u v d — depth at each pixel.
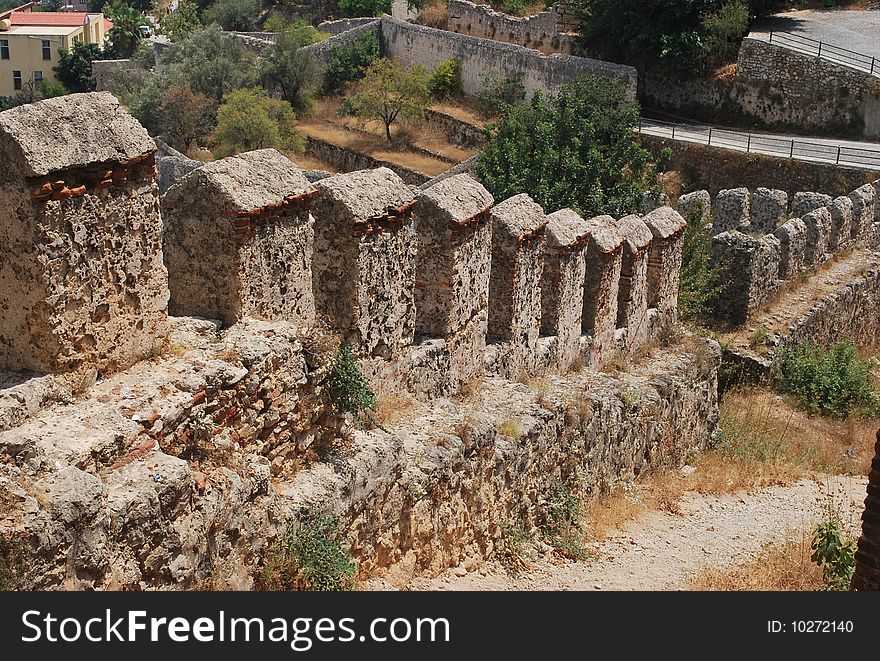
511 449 10.95
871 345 25.83
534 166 28.08
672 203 33.03
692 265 20.89
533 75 43.44
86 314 7.29
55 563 6.04
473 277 11.59
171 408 7.27
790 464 16.86
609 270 14.42
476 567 10.41
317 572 7.89
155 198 7.76
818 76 36.09
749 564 11.96
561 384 13.19
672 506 13.92
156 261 7.85
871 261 25.88
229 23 64.38
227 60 46.84
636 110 29.05
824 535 10.61
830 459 17.64
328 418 8.98
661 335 16.78
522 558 10.88
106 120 7.30
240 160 8.77
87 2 89.25
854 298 24.41
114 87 50.69
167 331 8.07
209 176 8.41
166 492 6.78
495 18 52.69
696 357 16.25
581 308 14.08
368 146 44.59
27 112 6.87
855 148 33.31
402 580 9.30
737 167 32.88
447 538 10.03
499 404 11.59
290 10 65.75
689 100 39.66
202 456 7.59
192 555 7.04
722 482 15.27
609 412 13.15
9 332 7.20
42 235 6.89
